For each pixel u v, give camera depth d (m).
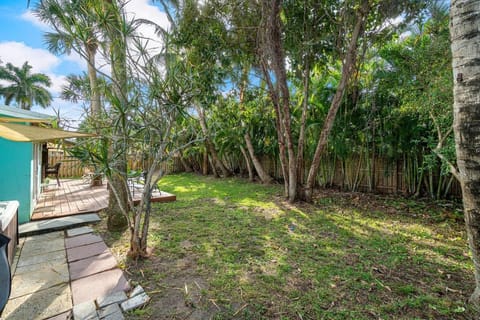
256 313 1.77
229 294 2.00
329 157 6.85
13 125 2.31
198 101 3.25
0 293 1.60
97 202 5.21
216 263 2.54
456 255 2.71
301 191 5.39
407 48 4.05
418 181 5.28
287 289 2.07
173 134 2.93
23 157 3.79
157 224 3.87
